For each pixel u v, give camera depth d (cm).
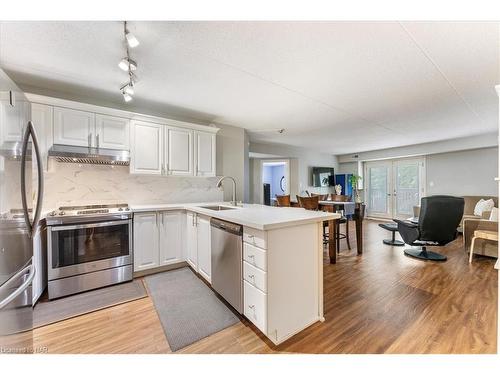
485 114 343
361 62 197
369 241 451
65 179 269
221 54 184
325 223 398
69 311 200
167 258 292
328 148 676
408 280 262
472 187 534
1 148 114
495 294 225
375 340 160
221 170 400
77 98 271
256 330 174
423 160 625
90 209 274
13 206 125
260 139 545
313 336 166
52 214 234
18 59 192
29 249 142
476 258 340
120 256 255
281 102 293
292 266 170
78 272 231
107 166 296
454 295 224
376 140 547
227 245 198
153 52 182
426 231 314
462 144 511
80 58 191
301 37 162
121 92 263
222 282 207
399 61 196
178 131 321
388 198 704
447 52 182
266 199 823
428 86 246
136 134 285
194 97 278
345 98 282
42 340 162
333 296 225
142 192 321
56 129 236
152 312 199
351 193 744
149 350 152
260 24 149
